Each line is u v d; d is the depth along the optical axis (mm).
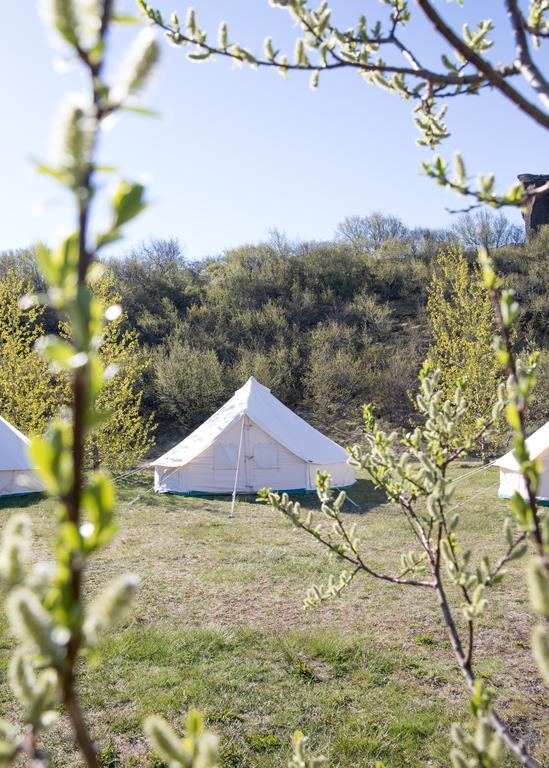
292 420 16297
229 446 15234
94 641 435
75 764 4168
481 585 1480
